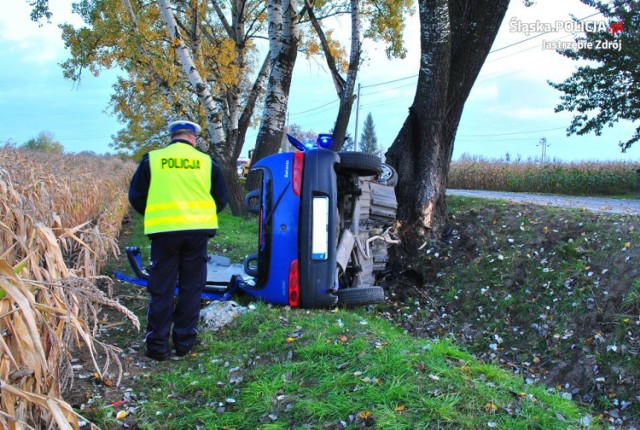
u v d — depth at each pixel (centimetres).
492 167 3166
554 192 2745
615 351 527
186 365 433
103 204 1033
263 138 1427
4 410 248
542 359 573
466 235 830
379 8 1767
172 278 448
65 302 243
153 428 338
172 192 450
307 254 549
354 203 631
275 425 321
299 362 392
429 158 864
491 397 328
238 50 2117
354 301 581
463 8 880
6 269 219
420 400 321
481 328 651
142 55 1566
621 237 661
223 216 1447
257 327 481
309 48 1902
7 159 666
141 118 2092
